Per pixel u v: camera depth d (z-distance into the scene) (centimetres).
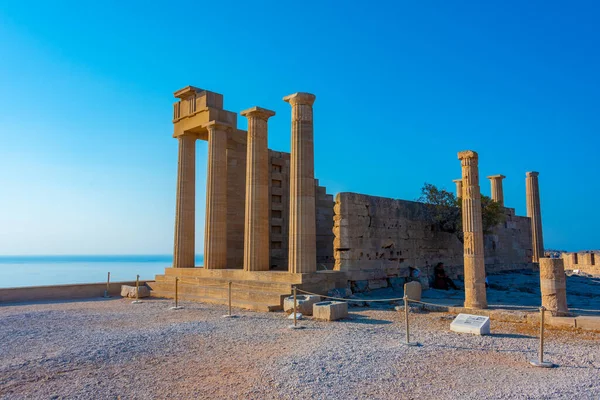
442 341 1221
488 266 3328
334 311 1561
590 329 1385
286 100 2088
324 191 2950
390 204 2509
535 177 4091
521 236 3812
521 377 898
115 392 819
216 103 2569
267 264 2211
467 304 1745
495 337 1284
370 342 1202
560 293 1539
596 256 4619
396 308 1792
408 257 2578
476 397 782
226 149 2592
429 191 2828
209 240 2408
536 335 1319
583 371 941
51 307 2084
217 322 1531
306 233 1988
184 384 860
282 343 1194
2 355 1117
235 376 904
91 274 8756
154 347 1164
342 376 898
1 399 785
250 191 2203
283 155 2862
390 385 848
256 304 1833
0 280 6662
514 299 2089
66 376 923
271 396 789
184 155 2680
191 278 2402
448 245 2930
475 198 1775
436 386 842
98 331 1412
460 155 1814
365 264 2297
